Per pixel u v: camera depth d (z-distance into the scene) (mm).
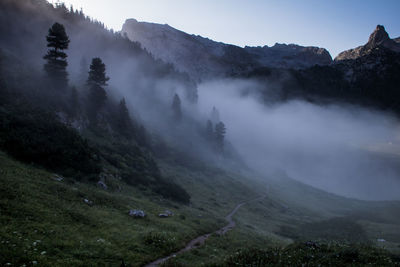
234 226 36406
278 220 55625
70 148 35781
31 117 38594
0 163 23719
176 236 21672
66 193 23312
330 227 47281
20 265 10156
